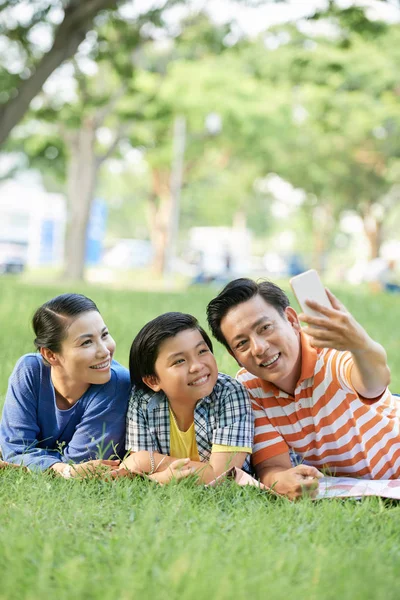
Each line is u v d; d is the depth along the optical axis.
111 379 4.28
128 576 2.56
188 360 3.94
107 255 51.22
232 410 4.05
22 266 36.66
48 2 13.99
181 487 3.73
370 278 29.33
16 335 8.77
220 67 28.44
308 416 4.11
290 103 30.41
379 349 3.73
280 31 23.19
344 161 37.25
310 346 4.11
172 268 36.50
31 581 2.58
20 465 4.11
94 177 28.50
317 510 3.50
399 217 57.47
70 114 21.67
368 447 4.11
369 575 2.67
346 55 25.06
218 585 2.50
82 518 3.25
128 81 17.36
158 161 33.06
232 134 33.78
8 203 43.16
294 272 43.56
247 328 3.89
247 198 48.19
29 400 4.34
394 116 31.62
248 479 3.87
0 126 14.29
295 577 2.70
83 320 4.11
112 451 4.29
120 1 14.57
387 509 3.57
